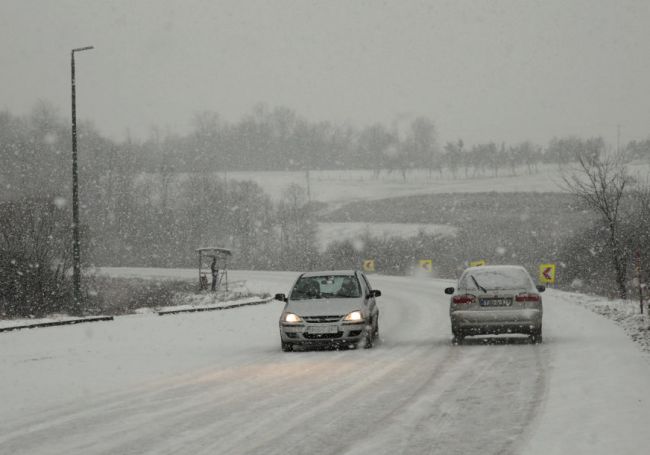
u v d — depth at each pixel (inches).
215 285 2412.6
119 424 442.0
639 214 1696.6
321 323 816.3
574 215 3762.3
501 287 820.6
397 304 1622.8
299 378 616.1
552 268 1718.8
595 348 755.4
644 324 999.6
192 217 4360.2
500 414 444.5
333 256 3211.1
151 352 851.4
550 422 416.2
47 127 5482.3
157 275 3110.2
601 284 1830.7
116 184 4687.5
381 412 459.8
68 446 386.0
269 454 359.6
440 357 735.7
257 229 4141.2
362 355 773.3
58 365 741.3
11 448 383.6
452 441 378.9
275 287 2364.7
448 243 3053.6
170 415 467.2
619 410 440.5
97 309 1696.6
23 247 1640.0
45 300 1595.7
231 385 587.5
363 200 5723.4
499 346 818.2
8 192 4618.6
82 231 1977.1
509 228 3302.2
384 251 3095.5
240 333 1093.1
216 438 397.1
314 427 420.2
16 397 557.3
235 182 5344.5
